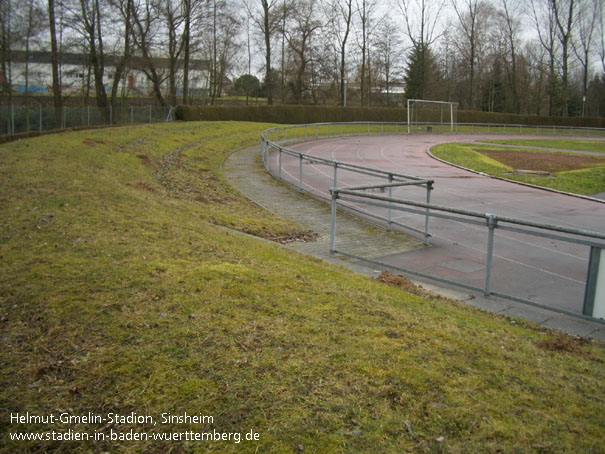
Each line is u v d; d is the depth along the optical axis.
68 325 4.16
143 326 4.16
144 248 6.30
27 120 26.25
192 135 30.38
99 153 16.70
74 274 5.20
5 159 12.41
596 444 2.93
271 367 3.59
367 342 4.09
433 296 6.73
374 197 8.45
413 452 2.80
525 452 2.83
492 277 8.26
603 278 5.77
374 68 70.75
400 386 3.43
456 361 3.88
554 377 3.83
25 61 37.19
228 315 4.44
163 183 14.67
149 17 39.72
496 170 22.94
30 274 5.16
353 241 10.53
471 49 71.25
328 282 5.96
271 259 6.87
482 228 12.09
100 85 39.25
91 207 8.34
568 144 41.88
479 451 2.82
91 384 3.39
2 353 3.79
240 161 23.94
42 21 35.62
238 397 3.24
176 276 5.31
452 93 80.75
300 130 42.94
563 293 7.46
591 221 13.31
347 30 63.06
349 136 44.06
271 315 4.53
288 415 3.07
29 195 8.77
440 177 21.05
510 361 4.04
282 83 62.69
